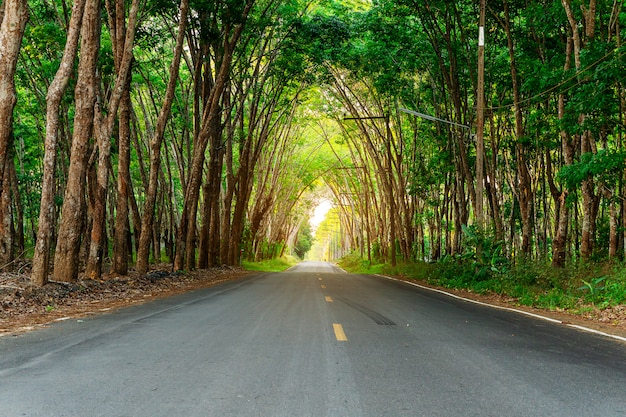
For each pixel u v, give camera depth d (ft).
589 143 55.93
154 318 30.86
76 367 17.79
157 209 125.08
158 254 123.34
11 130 40.50
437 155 100.83
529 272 60.18
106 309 35.94
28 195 118.42
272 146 158.51
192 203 88.38
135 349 21.04
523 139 69.10
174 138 100.58
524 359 20.15
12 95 39.60
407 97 102.89
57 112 42.19
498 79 82.17
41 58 77.05
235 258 127.75
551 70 61.62
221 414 12.96
